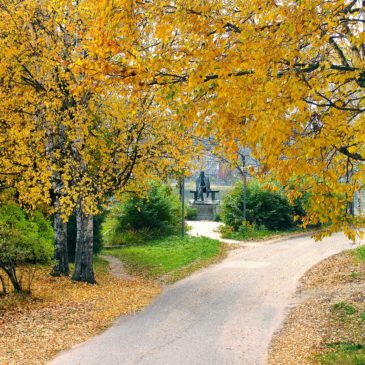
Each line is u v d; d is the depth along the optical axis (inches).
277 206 1284.4
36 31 601.0
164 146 644.7
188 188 2765.7
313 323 437.7
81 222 717.9
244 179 1261.1
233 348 376.8
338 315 449.1
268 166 257.8
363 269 666.8
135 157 654.5
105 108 626.5
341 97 275.9
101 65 279.7
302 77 251.9
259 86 246.5
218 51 254.4
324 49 277.7
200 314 502.9
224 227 1334.9
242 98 246.4
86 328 445.7
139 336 417.4
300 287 625.9
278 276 712.4
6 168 579.2
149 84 282.4
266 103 244.8
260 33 252.2
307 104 249.1
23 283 644.1
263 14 248.2
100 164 677.3
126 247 1254.3
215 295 605.3
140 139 662.5
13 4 584.4
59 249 748.0
